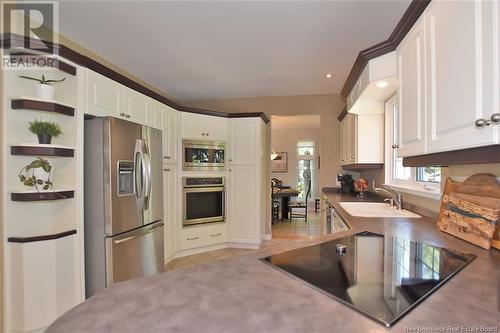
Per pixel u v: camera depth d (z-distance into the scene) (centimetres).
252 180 403
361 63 221
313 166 833
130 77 356
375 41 260
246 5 203
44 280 187
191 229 375
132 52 286
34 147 182
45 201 194
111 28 235
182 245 368
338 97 442
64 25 230
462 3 102
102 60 302
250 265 101
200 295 76
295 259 108
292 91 431
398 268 97
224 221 405
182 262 348
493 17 86
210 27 235
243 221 406
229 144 410
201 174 385
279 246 128
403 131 164
